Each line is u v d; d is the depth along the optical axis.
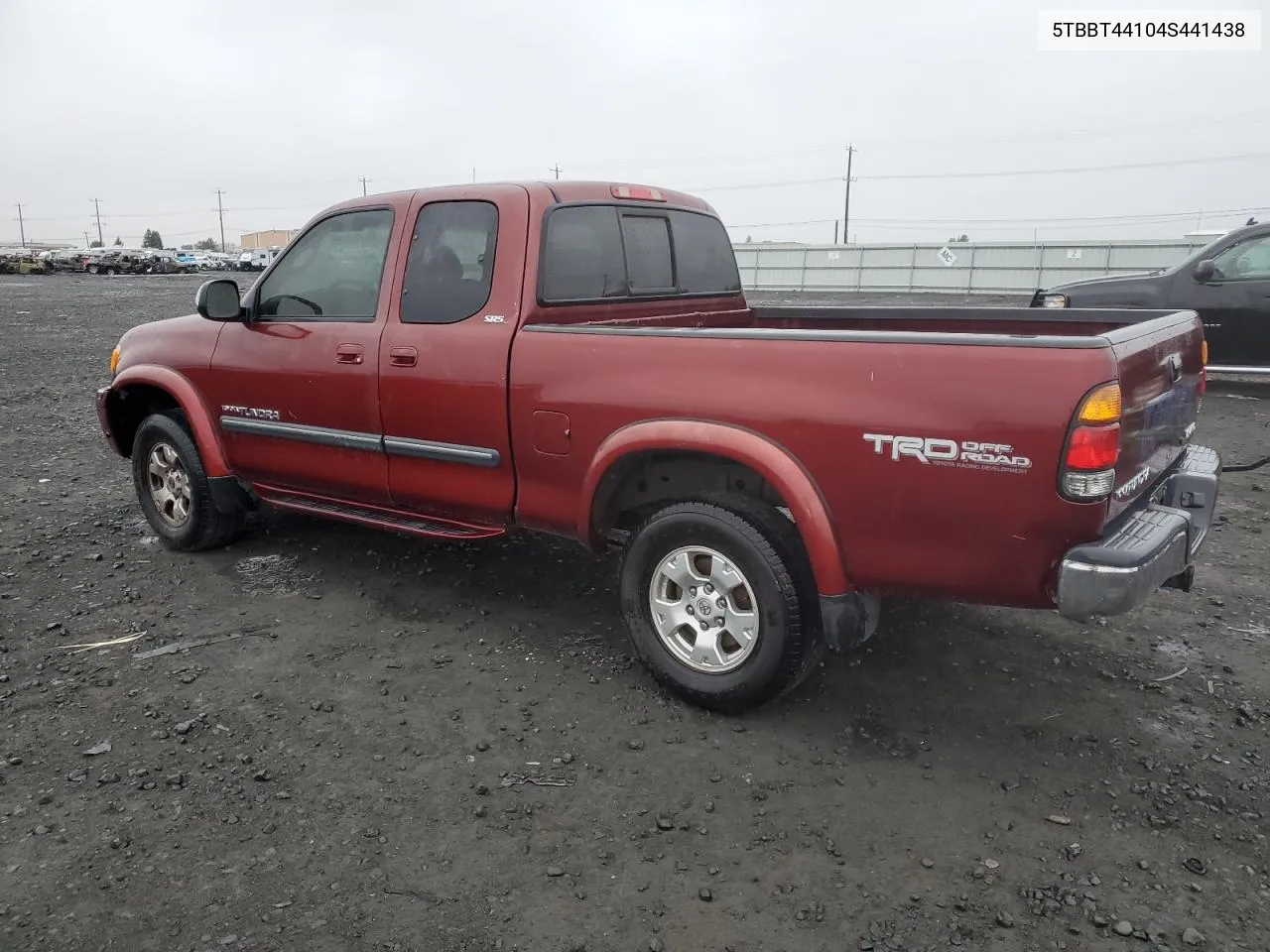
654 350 3.58
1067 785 3.18
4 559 5.34
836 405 3.19
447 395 4.13
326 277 4.64
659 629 3.72
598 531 3.91
